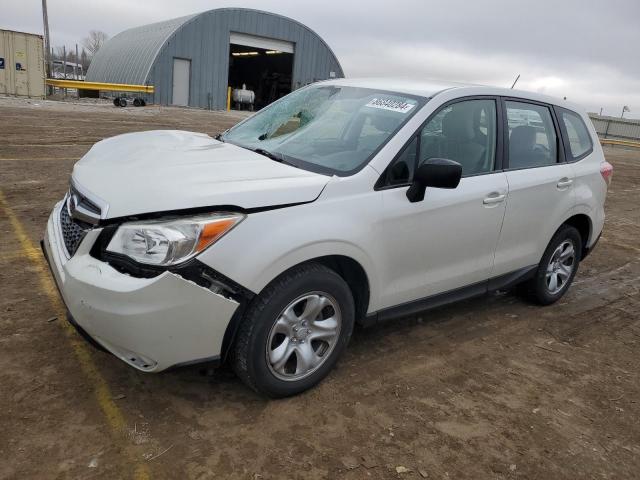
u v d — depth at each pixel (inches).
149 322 104.3
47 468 100.6
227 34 1393.9
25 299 163.5
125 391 124.8
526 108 177.6
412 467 110.5
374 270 133.7
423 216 140.8
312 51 1578.5
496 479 110.0
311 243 117.8
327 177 127.3
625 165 818.2
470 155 157.2
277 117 172.6
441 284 153.9
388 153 136.1
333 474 106.3
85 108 906.7
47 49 1341.0
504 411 132.6
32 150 426.0
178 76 1334.9
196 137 165.5
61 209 135.4
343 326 132.1
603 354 167.8
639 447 124.6
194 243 105.7
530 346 167.9
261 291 115.2
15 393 120.0
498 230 163.6
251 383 120.6
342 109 159.0
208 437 112.9
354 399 130.6
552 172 179.8
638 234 338.6
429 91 153.7
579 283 232.8
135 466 103.2
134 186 114.7
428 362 151.5
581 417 133.6
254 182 117.9
